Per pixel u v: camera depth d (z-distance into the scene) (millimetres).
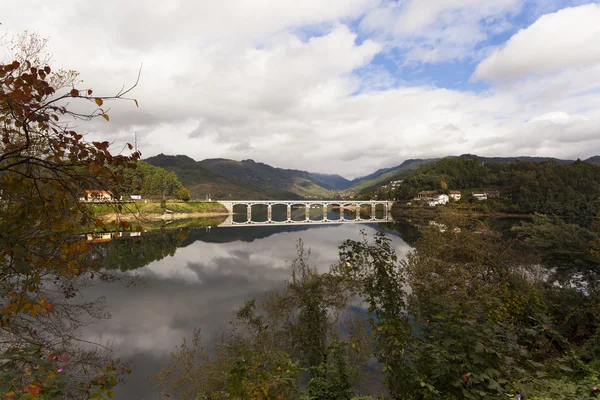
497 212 123688
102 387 3162
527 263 15680
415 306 5723
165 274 37125
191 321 22203
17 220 3271
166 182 138500
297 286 14273
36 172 3502
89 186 3465
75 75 7051
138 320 22344
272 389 4539
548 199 118500
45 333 7148
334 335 13594
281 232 86750
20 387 2912
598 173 131500
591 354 8734
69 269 3754
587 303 11828
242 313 14922
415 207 146500
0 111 2936
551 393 4320
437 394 4238
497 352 4457
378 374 10898
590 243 14352
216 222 116250
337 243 63875
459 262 15500
